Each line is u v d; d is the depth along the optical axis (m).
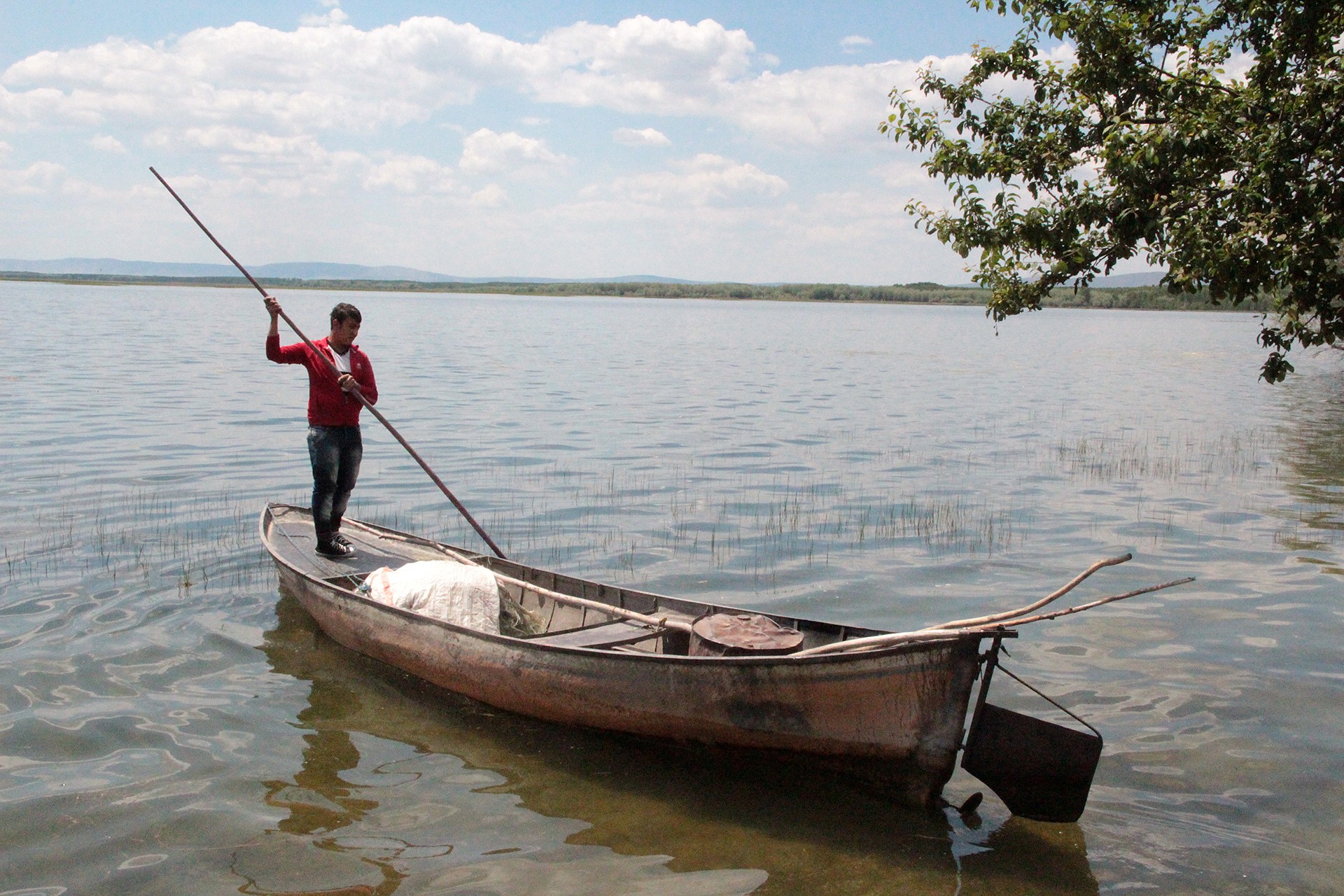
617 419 23.70
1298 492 15.88
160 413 21.97
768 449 19.91
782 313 141.12
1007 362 47.78
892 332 81.56
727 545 12.34
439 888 5.21
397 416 23.30
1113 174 6.68
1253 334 92.62
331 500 9.63
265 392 26.44
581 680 6.69
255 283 9.48
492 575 8.31
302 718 7.27
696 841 5.75
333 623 8.45
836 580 10.85
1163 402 29.91
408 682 7.95
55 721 7.00
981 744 5.82
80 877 5.22
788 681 5.95
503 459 18.02
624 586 10.55
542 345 52.47
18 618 8.93
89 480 14.86
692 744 6.46
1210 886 5.32
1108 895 5.25
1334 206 5.91
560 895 5.18
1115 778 6.48
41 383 26.84
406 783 6.36
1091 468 18.02
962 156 7.79
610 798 6.24
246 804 6.01
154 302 105.44
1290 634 9.12
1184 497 15.45
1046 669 8.30
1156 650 8.74
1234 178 6.29
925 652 5.63
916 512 14.27
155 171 9.77
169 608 9.37
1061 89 7.93
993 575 11.12
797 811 6.12
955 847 5.71
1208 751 6.84
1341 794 6.26
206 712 7.28
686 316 112.44
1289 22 6.75
